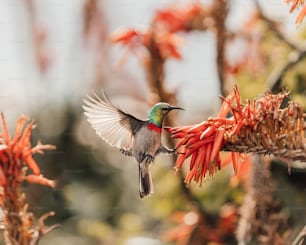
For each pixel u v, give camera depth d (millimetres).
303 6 6258
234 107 6012
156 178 11703
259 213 8242
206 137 5887
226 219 10789
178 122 10547
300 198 10547
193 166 5965
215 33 10242
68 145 14523
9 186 7289
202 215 10914
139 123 8133
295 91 10477
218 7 10250
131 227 12602
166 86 10500
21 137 7605
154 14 10766
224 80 10219
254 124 6035
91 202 13906
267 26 11445
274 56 11352
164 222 12086
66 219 13578
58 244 13211
